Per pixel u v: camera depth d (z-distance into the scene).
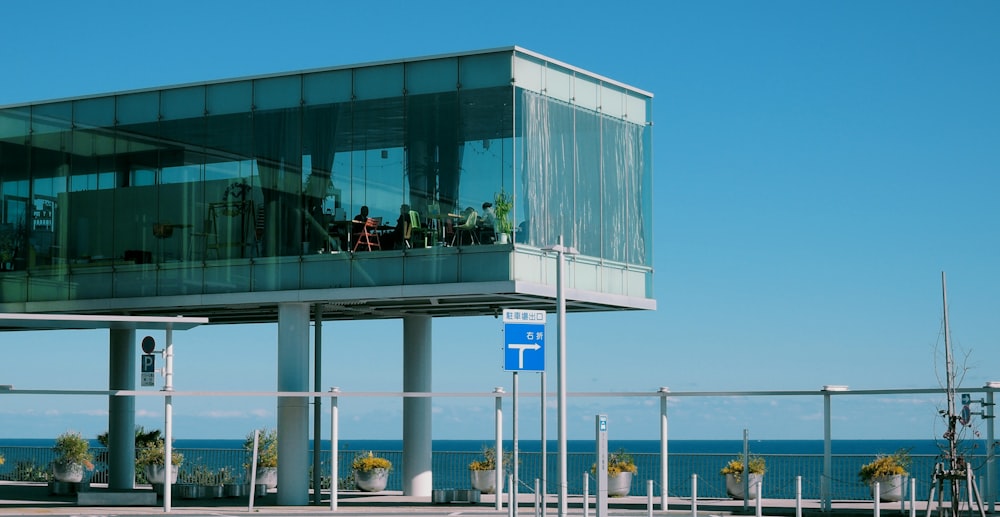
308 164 37.06
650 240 40.19
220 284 37.66
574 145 37.34
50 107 40.00
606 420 26.41
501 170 35.19
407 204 36.03
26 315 31.81
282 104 37.44
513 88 35.25
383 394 33.56
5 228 40.28
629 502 35.94
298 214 37.03
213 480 44.53
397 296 35.84
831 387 31.41
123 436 42.12
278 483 36.38
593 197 37.91
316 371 37.28
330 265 36.62
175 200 38.34
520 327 26.53
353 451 45.38
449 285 35.44
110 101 39.31
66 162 39.72
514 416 27.33
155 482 39.78
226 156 37.88
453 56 35.91
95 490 39.19
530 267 35.47
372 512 33.19
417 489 40.81
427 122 36.03
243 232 37.53
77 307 39.25
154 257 38.44
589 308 39.72
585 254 37.50
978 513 29.30
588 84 38.00
